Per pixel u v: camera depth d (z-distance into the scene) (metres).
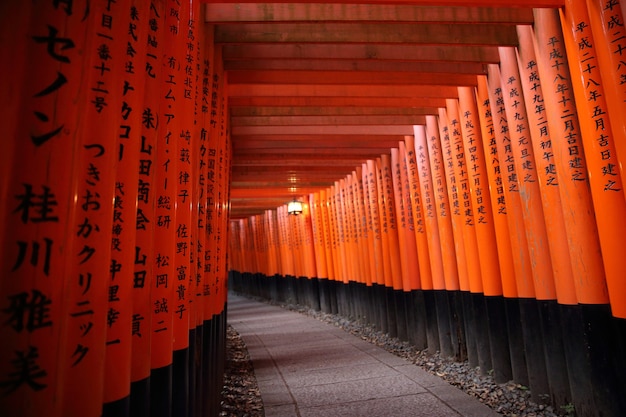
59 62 1.46
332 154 9.20
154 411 2.28
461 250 6.31
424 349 7.55
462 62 5.05
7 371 1.30
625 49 3.38
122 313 1.86
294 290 15.63
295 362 7.06
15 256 1.33
